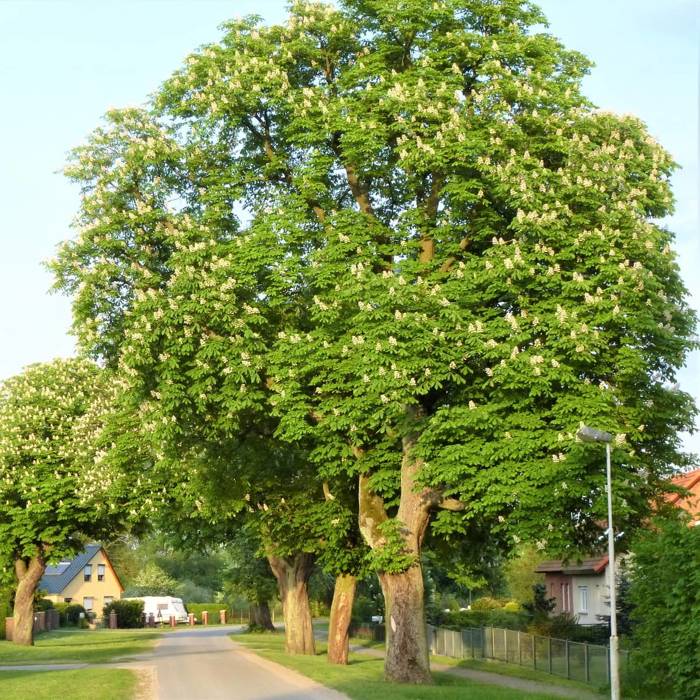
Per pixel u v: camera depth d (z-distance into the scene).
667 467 24.44
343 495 29.58
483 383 22.52
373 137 24.36
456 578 41.88
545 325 22.19
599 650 27.39
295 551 33.75
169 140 27.59
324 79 28.02
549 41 26.58
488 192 24.19
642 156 24.84
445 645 45.19
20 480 45.72
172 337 24.56
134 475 39.56
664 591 18.78
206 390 24.64
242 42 27.78
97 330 26.47
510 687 26.45
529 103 24.84
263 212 26.50
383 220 27.14
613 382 23.03
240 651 39.94
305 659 33.12
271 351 24.78
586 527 22.89
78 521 47.38
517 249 22.55
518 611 46.53
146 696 20.66
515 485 21.72
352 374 23.91
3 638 59.22
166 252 27.31
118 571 119.81
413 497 24.73
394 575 24.98
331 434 24.88
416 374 21.97
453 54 25.52
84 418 45.94
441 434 22.47
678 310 23.66
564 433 21.66
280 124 27.25
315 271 24.14
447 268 24.64
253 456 30.84
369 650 44.84
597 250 22.91
